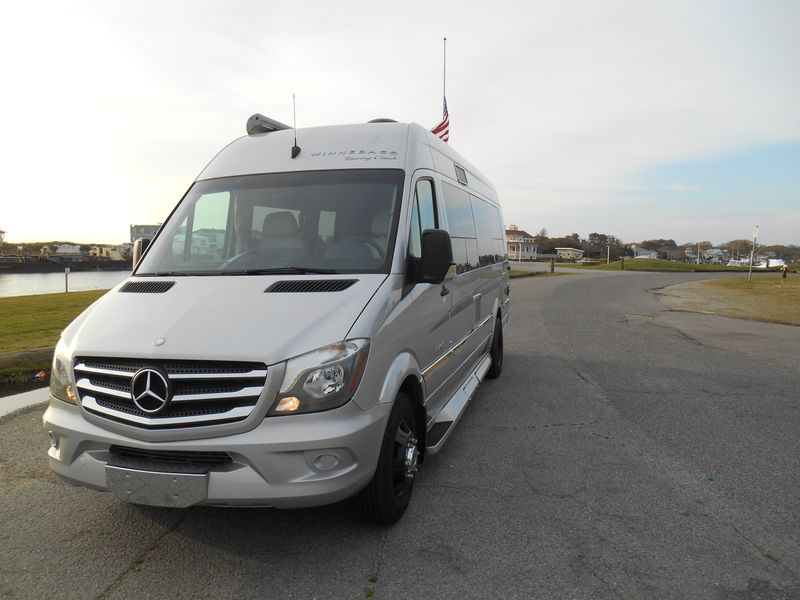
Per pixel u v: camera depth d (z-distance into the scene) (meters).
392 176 4.11
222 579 2.99
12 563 3.15
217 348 2.95
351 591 2.88
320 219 3.97
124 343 3.12
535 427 5.61
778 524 3.62
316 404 2.92
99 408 3.10
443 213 4.76
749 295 25.05
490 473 4.44
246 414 2.88
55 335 10.23
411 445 3.73
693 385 7.40
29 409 5.92
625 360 9.16
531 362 8.98
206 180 4.52
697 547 3.33
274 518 3.65
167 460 2.99
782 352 9.98
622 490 4.12
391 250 3.71
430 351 4.22
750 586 2.95
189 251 4.12
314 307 3.21
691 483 4.25
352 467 3.02
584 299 21.36
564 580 2.99
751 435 5.37
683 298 22.94
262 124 4.96
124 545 3.34
